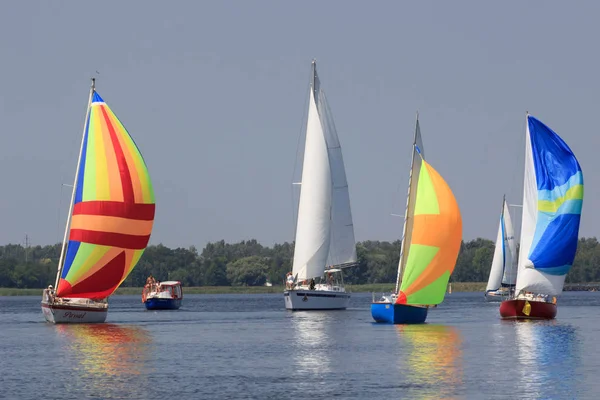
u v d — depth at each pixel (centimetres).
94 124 18088
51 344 15138
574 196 18388
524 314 19750
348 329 17862
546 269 18838
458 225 17562
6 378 11519
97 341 15638
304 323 19662
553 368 12188
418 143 18950
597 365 12444
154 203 18388
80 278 17950
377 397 10188
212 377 11544
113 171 17950
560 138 18425
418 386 10838
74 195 18038
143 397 10269
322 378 11431
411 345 14825
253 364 12675
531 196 18850
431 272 17712
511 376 11525
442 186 17462
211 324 19875
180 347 14738
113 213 17888
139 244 18200
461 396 10231
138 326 19212
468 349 14250
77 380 11344
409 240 18800
